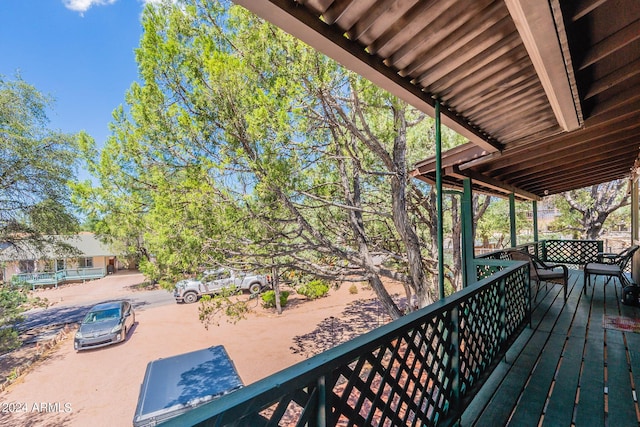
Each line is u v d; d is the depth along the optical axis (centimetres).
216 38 460
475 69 207
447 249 1066
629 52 206
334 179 644
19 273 2000
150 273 514
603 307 402
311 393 94
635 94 254
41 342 1013
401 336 135
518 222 1298
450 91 239
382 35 172
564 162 463
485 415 184
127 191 520
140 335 1003
